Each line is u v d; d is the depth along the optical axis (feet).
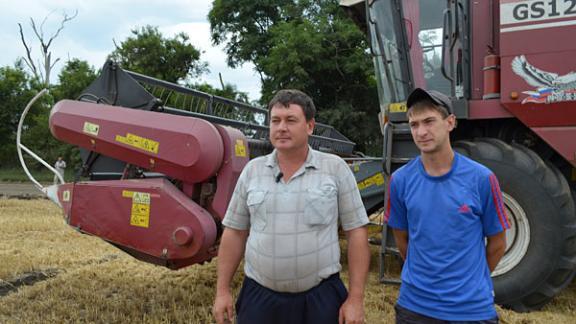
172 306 12.13
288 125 6.89
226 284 7.55
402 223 7.43
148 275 14.88
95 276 14.71
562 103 12.37
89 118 12.34
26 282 14.35
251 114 18.48
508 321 11.63
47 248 18.69
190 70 87.04
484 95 13.57
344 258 18.02
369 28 16.11
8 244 19.30
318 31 57.67
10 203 34.60
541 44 12.59
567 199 12.25
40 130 81.20
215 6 73.36
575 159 12.29
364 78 59.06
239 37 73.72
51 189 13.17
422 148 6.76
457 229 6.64
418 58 15.11
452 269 6.63
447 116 6.79
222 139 11.58
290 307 7.05
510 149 12.80
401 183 7.23
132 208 11.43
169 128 11.40
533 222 12.37
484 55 13.88
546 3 12.54
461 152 13.32
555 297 13.78
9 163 86.02
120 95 12.73
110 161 12.89
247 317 7.21
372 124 57.47
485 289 6.61
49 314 11.57
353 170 15.29
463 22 13.75
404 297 7.07
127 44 83.71
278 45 56.85
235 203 7.57
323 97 60.34
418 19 15.10
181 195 11.30
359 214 7.24
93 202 11.87
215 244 11.75
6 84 85.76
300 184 7.02
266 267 6.97
